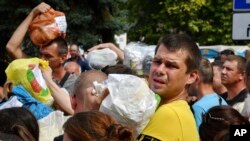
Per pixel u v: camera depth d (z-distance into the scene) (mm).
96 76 4191
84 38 17609
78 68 6789
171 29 28688
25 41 14023
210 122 3998
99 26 18156
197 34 28469
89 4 17891
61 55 6062
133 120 3674
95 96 4121
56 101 5066
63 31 6074
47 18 6016
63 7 17250
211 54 15711
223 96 6957
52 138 4660
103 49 6445
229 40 27969
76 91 4254
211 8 27969
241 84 6445
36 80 5020
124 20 19484
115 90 3760
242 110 5762
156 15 28844
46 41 5988
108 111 3705
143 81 3789
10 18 17141
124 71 4996
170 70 3719
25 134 3461
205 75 5637
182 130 3553
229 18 27938
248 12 6078
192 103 5664
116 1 18281
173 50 3719
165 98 3773
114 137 3148
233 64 6414
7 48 6102
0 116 3516
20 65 5055
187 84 3789
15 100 4816
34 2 16953
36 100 5000
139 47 6230
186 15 28156
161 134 3555
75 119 3203
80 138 3143
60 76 6160
